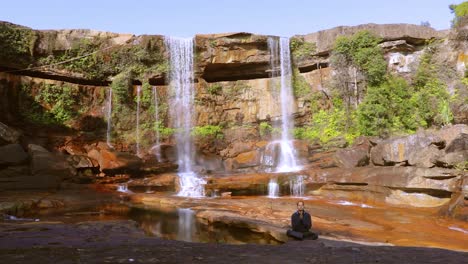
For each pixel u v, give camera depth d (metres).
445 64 27.53
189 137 29.17
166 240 9.27
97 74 28.98
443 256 7.26
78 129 27.62
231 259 6.84
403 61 28.73
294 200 19.44
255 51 30.14
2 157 20.31
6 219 13.54
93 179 22.67
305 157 26.25
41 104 26.97
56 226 11.58
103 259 6.80
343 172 20.98
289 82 30.55
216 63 30.00
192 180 22.14
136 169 24.20
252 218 14.09
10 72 26.62
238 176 22.59
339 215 15.56
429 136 18.94
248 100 30.72
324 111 29.47
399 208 17.33
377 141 22.06
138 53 29.17
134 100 29.30
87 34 28.52
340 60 28.91
